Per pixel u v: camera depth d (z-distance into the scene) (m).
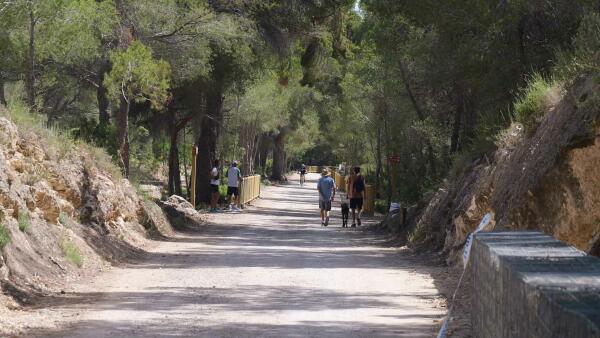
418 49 36.09
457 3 29.61
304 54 59.22
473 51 30.80
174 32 39.53
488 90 31.72
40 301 16.84
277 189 116.00
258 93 77.00
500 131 28.36
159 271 22.73
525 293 4.35
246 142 88.50
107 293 18.30
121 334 13.50
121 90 37.06
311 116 109.19
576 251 5.76
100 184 28.81
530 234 7.34
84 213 26.69
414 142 49.84
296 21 50.38
